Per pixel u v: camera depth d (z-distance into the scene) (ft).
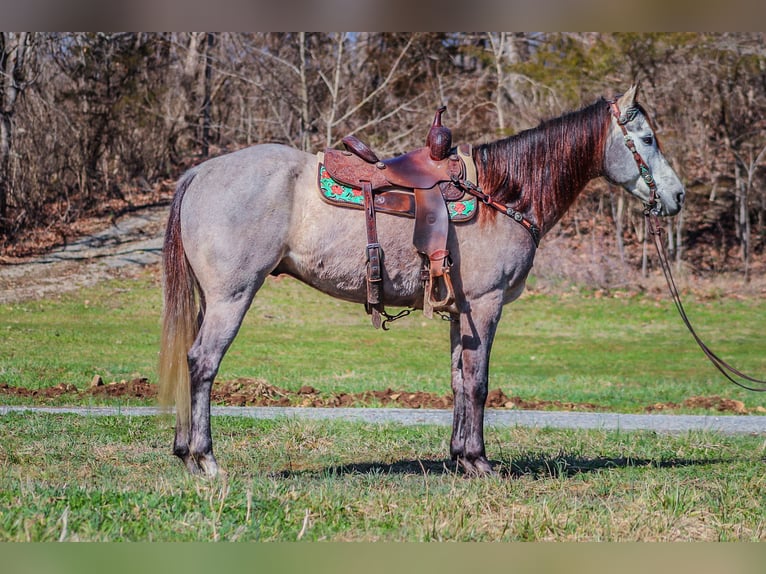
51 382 39.81
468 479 20.85
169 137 90.89
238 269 19.83
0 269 72.54
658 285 80.53
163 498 17.75
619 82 84.38
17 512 16.34
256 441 26.35
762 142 87.45
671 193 22.36
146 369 46.14
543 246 83.25
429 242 20.29
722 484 21.48
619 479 21.83
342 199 20.25
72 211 83.66
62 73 88.38
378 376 48.34
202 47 91.20
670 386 47.34
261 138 92.89
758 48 84.64
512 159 21.79
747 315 73.82
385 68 90.22
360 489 19.69
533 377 50.03
